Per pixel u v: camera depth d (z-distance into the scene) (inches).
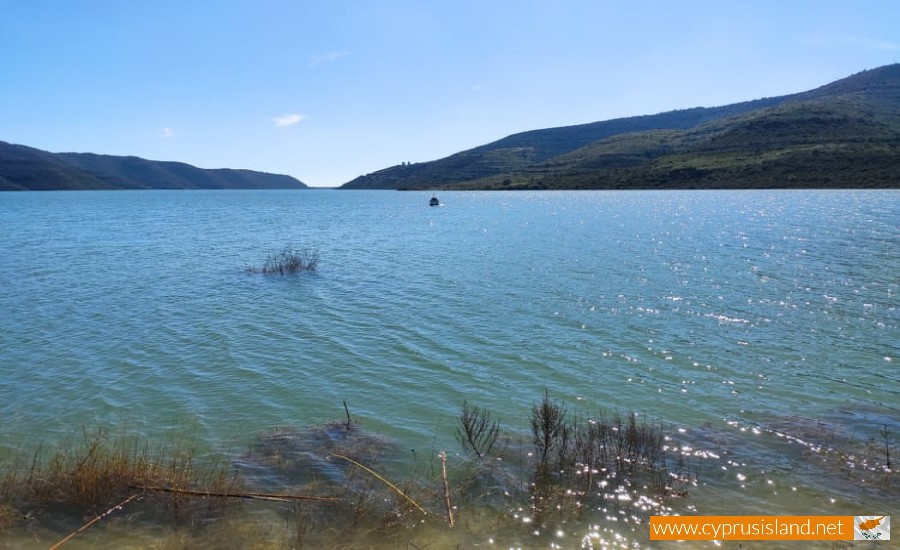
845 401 459.2
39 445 383.6
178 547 269.7
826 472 341.7
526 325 701.3
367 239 1840.6
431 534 282.5
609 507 306.2
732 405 452.4
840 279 962.1
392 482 334.6
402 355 587.5
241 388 496.4
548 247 1496.1
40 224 2479.1
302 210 3998.5
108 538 277.0
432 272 1120.2
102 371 541.0
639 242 1565.0
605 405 456.1
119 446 380.8
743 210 2674.7
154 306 826.8
